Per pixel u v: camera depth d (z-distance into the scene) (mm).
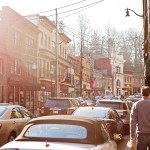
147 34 24828
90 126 6262
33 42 46281
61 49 61281
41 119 6500
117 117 15000
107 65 105125
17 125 12133
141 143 7051
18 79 40094
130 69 119188
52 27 54281
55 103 22344
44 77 49031
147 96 7195
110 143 6699
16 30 40281
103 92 94125
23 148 5551
